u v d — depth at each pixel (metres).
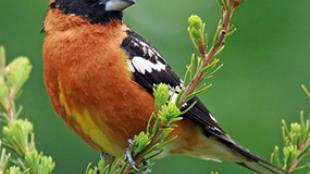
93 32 9.80
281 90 14.50
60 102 9.75
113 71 9.49
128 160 8.43
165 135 8.16
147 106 9.55
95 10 9.92
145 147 8.31
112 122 9.54
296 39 14.52
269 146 14.42
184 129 10.23
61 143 15.32
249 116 14.47
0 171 8.37
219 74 14.64
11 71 9.41
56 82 9.71
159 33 16.16
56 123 15.42
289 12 14.54
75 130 9.89
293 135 8.56
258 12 14.60
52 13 10.08
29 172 8.34
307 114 14.44
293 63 14.50
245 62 14.61
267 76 14.55
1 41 15.39
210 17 15.93
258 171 10.63
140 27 16.22
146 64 9.86
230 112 14.48
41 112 15.39
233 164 14.58
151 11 16.41
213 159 10.84
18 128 8.88
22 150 8.88
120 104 9.49
